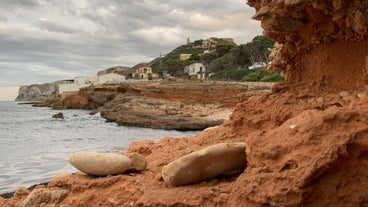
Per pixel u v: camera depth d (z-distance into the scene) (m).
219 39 169.62
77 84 116.56
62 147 28.03
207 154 5.27
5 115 76.25
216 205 4.76
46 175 17.27
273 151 4.47
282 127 4.71
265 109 6.43
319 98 5.89
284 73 7.12
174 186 5.31
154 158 6.98
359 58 6.04
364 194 4.07
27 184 15.50
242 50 94.69
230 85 58.19
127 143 30.34
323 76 6.50
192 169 5.24
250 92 48.00
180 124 42.56
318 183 4.12
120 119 47.88
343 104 5.41
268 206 4.23
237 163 5.43
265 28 6.46
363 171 4.11
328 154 4.05
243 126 6.62
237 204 4.45
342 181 4.12
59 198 6.29
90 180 6.14
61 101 90.94
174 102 56.06
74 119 58.28
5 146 28.95
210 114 48.84
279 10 5.92
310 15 5.92
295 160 4.25
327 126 4.27
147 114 48.66
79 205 5.93
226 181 5.30
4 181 16.12
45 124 51.91
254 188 4.31
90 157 6.29
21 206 6.71
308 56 6.76
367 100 4.72
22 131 42.97
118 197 5.66
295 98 6.24
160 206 5.03
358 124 4.16
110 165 6.14
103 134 38.03
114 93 70.38
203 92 56.81
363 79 5.68
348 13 5.59
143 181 5.71
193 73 104.19
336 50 6.33
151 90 59.19
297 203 4.07
